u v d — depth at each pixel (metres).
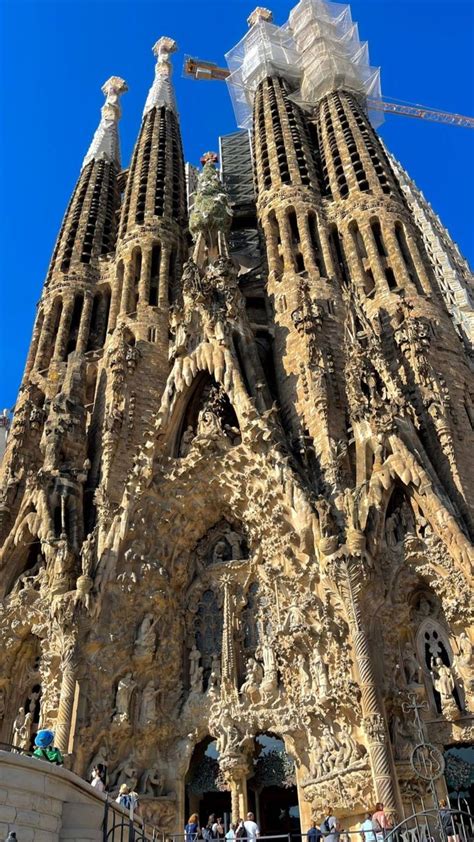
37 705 31.59
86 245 54.72
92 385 45.56
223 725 29.03
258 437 32.97
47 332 48.28
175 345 38.78
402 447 30.45
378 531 29.00
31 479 36.66
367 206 45.78
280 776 28.89
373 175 48.00
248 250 59.22
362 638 26.02
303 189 49.44
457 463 31.05
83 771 26.92
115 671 29.56
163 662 30.89
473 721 25.34
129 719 28.75
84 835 16.38
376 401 32.94
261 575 32.12
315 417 35.28
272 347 42.31
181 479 34.16
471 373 37.12
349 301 39.94
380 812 21.66
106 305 50.91
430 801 24.20
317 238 46.88
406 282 40.19
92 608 29.81
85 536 35.03
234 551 34.22
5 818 14.87
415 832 18.66
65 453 38.47
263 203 50.59
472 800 25.00
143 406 40.34
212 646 32.44
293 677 28.55
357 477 31.62
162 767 29.03
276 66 65.06
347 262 44.44
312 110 60.53
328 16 68.94
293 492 30.66
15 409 43.78
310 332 38.84
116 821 17.48
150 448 34.94
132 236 51.38
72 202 59.78
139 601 31.38
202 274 41.56
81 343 47.16
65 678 28.31
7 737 30.66
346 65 61.41
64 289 50.88
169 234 51.81
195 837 22.28
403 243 43.91
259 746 29.98
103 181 61.84
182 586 33.66
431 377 34.09
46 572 32.69
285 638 28.34
